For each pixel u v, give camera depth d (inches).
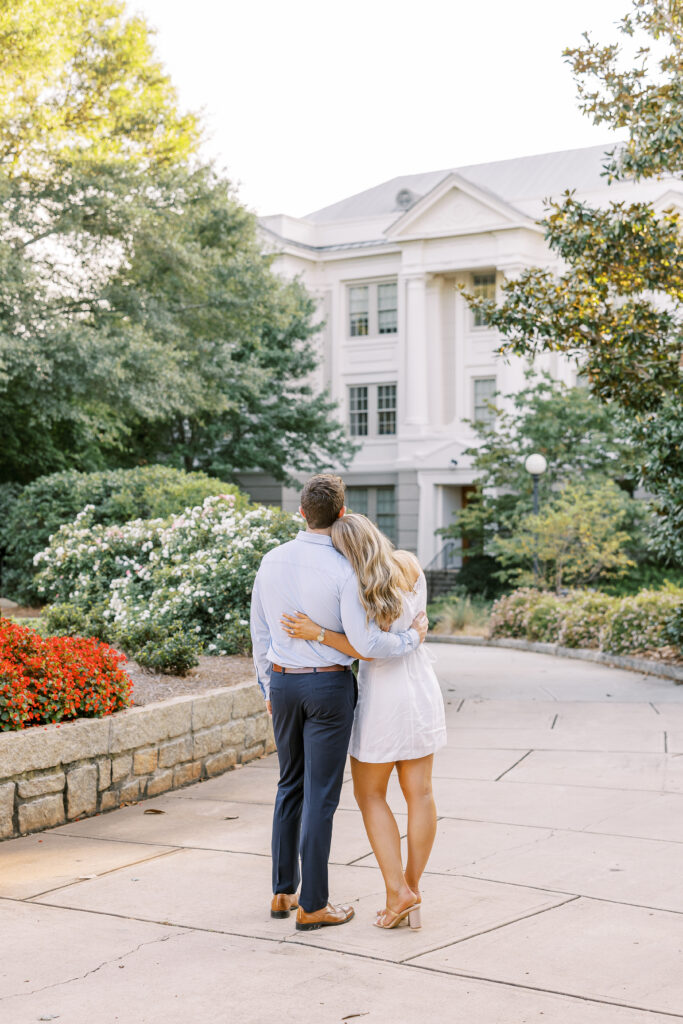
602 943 155.9
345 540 162.7
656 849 206.7
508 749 319.6
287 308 987.3
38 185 780.0
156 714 269.3
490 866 196.5
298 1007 134.9
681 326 487.5
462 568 1177.4
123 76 913.5
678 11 428.8
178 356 844.6
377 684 165.5
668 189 1195.3
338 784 164.7
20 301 733.9
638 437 484.1
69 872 198.4
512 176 1451.8
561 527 837.2
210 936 162.2
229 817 243.6
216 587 407.8
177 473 713.6
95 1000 137.9
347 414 1412.4
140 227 789.9
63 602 486.3
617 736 336.8
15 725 234.4
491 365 1298.0
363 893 183.2
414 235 1306.6
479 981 142.3
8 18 767.7
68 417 805.2
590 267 487.2
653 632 550.9
